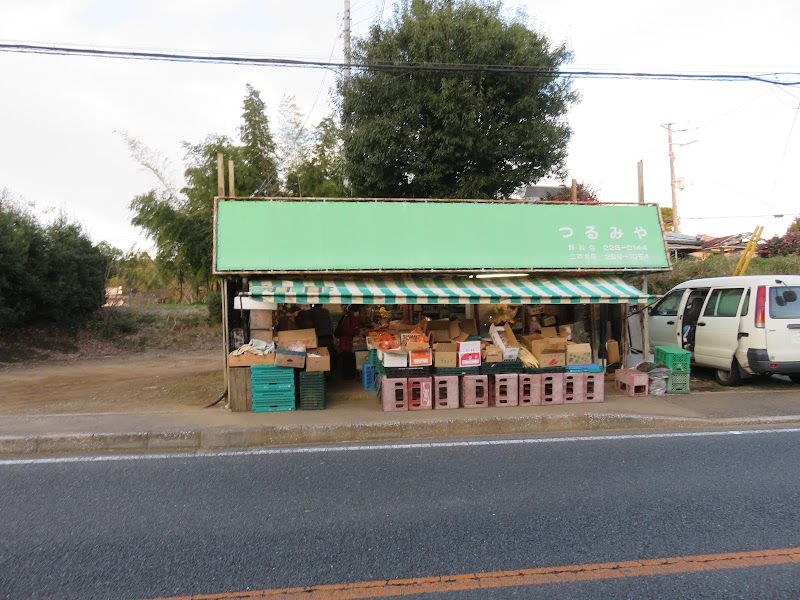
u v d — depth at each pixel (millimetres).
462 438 6590
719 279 9750
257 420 6922
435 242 8539
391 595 3098
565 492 4645
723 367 9242
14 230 15789
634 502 4410
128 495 4680
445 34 12180
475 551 3604
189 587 3188
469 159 12742
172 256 18422
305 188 17844
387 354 7543
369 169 13086
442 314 10211
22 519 4168
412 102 12211
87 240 19016
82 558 3539
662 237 9320
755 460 5492
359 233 8414
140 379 11586
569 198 14945
